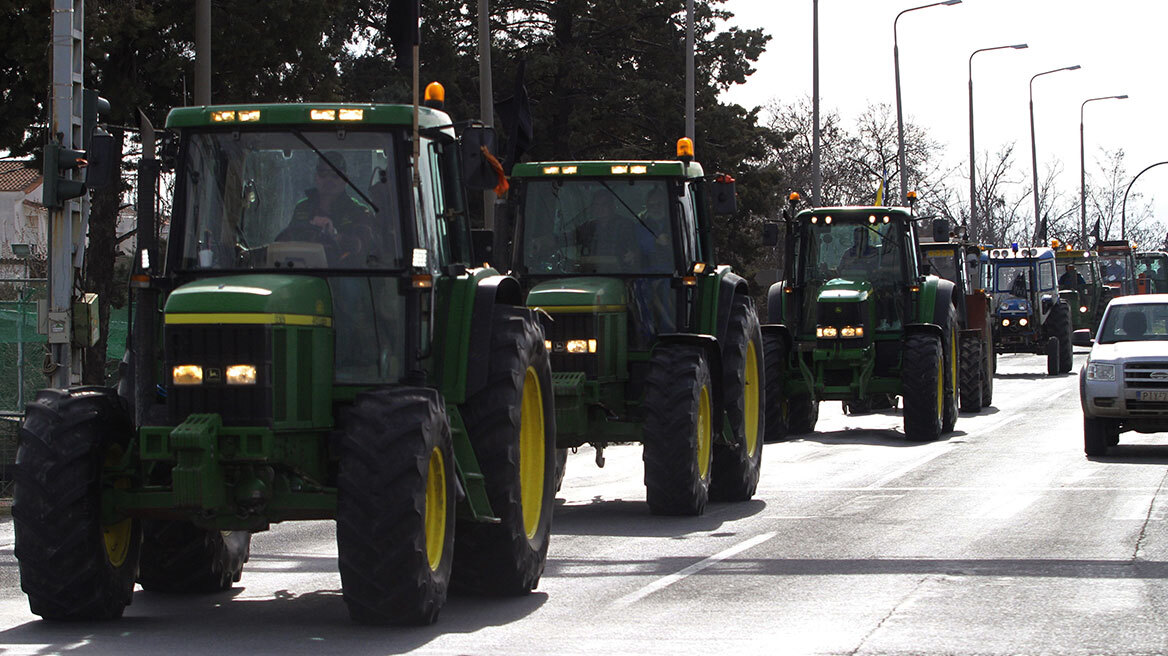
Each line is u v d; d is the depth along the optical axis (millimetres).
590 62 62625
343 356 13383
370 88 58562
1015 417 39688
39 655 11641
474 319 14273
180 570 14500
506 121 18266
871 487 24281
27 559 12508
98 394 13016
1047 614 13266
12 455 28453
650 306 21719
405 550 12172
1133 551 16984
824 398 34062
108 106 22828
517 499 14289
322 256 13484
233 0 41219
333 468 13570
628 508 22047
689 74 48812
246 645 12055
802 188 94938
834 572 15758
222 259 13570
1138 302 30391
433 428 12578
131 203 40656
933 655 11562
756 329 23797
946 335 34719
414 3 13734
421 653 11703
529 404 15430
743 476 22469
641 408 20922
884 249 34500
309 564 16906
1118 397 28062
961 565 16109
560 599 14375
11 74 38656
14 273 63688
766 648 11867
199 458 12094
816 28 52719
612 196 21938
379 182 13555
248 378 12305
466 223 15031
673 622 13062
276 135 13711
